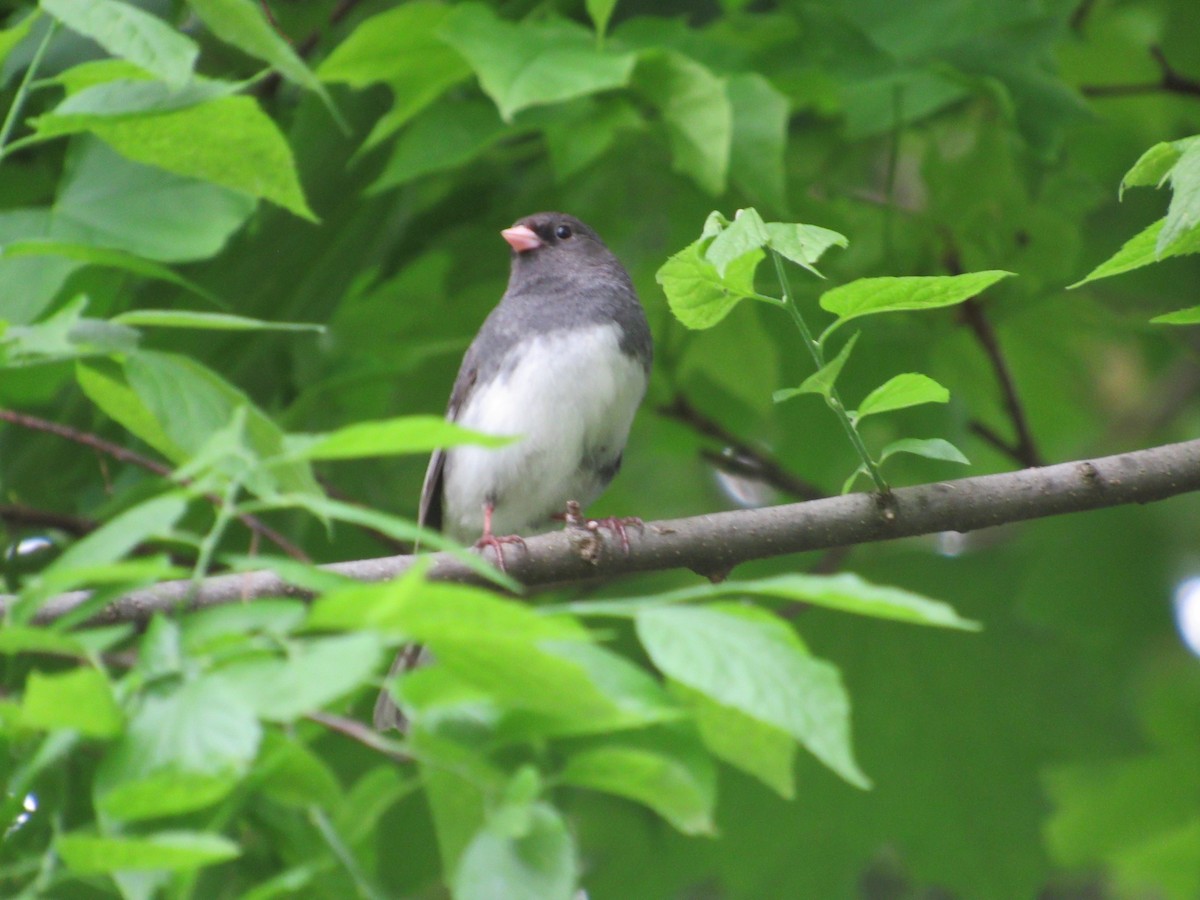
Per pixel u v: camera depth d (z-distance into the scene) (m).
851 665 12.25
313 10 11.41
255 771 4.43
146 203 8.47
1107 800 13.91
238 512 4.27
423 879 10.65
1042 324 12.52
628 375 10.24
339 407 11.62
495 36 8.89
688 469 14.92
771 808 11.98
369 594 3.86
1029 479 7.43
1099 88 12.05
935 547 12.96
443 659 4.12
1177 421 15.96
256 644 4.10
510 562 7.66
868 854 12.03
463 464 10.38
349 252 10.68
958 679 12.25
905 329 11.49
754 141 9.57
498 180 12.09
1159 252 5.66
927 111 10.61
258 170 6.62
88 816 6.12
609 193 11.68
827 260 10.91
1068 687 12.20
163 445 6.99
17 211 8.49
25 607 4.13
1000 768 12.09
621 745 5.38
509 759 6.10
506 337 10.29
